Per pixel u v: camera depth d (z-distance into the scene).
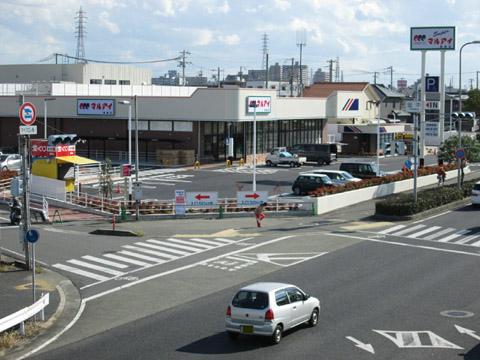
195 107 77.75
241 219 45.78
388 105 137.50
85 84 93.06
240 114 76.50
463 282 28.45
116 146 84.00
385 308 24.25
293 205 47.47
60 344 20.81
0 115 87.06
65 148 51.09
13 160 69.12
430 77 85.38
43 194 51.06
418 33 73.94
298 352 19.27
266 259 33.53
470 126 126.31
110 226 42.78
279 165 77.25
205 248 36.34
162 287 28.30
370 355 19.02
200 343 20.36
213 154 80.81
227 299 26.12
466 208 51.03
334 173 56.50
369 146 95.56
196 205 46.81
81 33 146.00
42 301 23.11
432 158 91.50
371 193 54.22
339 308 24.27
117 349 20.03
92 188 58.09
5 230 41.28
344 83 105.44
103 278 30.02
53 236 39.47
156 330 22.03
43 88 88.94
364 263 32.41
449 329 21.66
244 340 20.62
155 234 40.31
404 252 35.19
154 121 81.19
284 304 20.44
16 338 21.27
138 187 45.34
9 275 30.34
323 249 35.88
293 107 86.44
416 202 46.19
